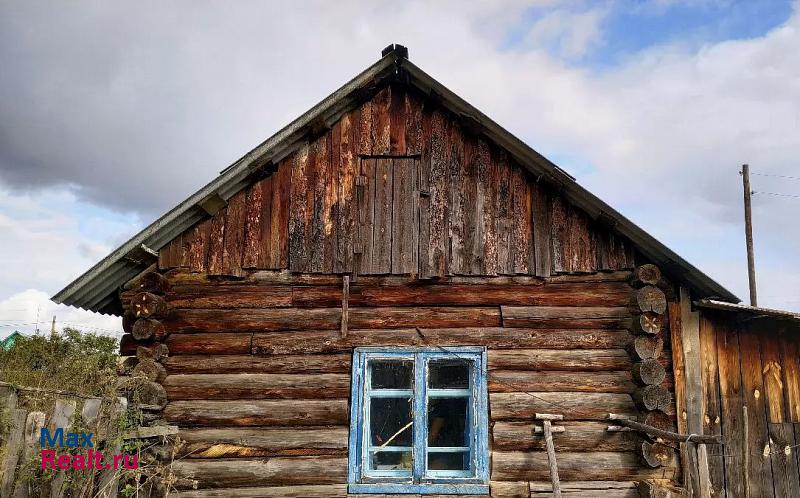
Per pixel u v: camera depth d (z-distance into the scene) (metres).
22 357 13.62
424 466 6.64
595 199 6.83
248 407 6.71
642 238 6.82
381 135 7.38
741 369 7.11
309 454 6.65
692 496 6.33
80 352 15.48
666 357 6.97
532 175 7.30
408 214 7.20
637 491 6.54
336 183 7.26
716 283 6.71
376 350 6.89
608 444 6.70
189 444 6.60
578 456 6.66
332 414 6.71
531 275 7.08
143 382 6.52
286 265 7.04
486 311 7.02
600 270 7.11
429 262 7.07
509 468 6.60
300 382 6.80
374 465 6.93
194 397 6.75
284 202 7.19
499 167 7.32
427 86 7.30
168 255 7.04
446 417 7.11
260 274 7.05
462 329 6.96
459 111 7.26
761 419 7.02
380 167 7.32
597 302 7.07
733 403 7.01
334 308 7.02
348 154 7.33
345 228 7.15
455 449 6.72
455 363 6.99
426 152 7.35
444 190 7.26
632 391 6.83
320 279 7.06
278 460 6.61
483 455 6.64
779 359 7.19
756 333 7.21
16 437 4.44
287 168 7.27
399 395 6.84
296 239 7.11
